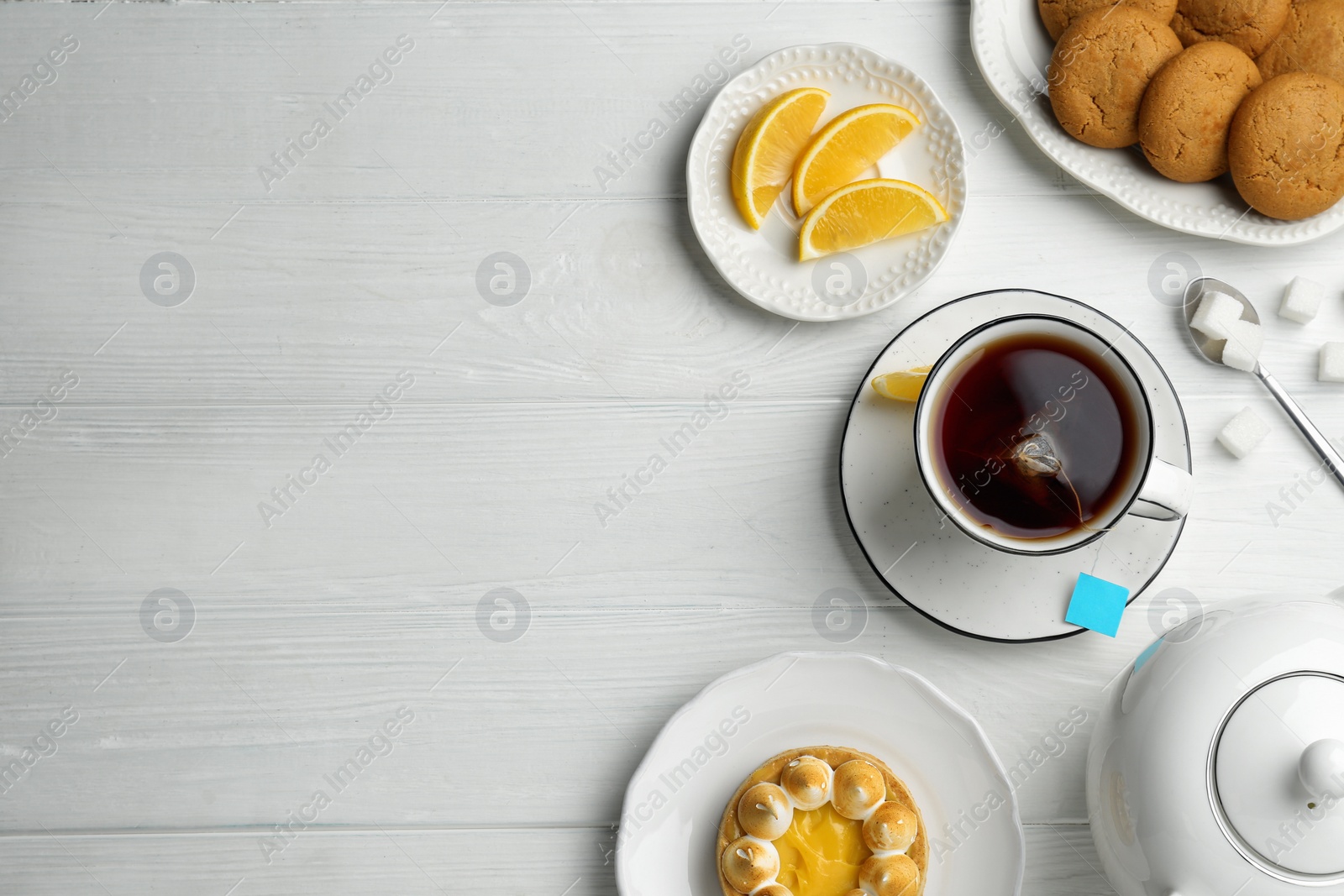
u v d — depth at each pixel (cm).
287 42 104
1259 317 100
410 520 101
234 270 103
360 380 102
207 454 102
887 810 93
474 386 102
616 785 99
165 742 100
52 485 102
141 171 104
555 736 100
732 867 93
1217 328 98
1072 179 102
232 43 104
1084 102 98
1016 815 94
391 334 102
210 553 101
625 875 94
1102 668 98
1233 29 98
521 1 104
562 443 101
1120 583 95
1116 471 90
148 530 102
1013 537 90
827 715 96
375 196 103
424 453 102
